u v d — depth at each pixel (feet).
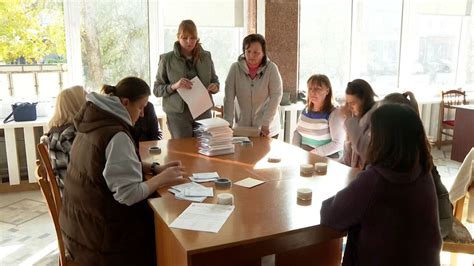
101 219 5.75
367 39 17.80
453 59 19.47
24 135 12.82
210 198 5.98
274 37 15.38
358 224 4.76
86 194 5.69
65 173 6.29
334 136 9.92
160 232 5.56
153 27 14.70
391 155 4.47
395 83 18.70
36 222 10.91
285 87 15.93
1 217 11.22
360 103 8.41
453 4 18.74
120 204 5.80
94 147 5.61
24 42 13.57
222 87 15.98
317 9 16.79
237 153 8.64
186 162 7.94
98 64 14.29
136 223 5.96
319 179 6.89
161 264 5.69
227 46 15.85
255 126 11.19
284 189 6.39
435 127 19.02
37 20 13.58
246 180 6.80
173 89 10.58
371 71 18.19
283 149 9.01
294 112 15.53
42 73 13.96
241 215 5.36
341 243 7.35
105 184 5.67
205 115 11.10
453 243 6.84
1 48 13.35
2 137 13.32
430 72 19.20
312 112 10.34
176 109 10.85
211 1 15.15
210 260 4.79
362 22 17.52
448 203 6.31
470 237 6.88
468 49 19.54
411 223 4.54
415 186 4.54
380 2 17.71
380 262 4.60
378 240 4.58
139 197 5.73
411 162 4.46
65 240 6.09
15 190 13.16
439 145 18.80
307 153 8.65
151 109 10.88
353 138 8.39
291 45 15.66
